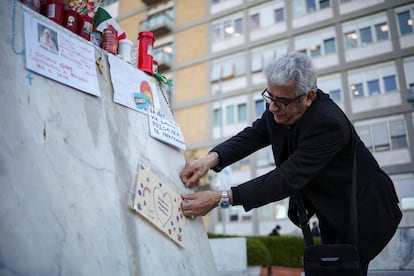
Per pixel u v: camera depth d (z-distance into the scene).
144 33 1.77
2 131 0.95
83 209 1.11
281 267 8.61
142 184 1.39
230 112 19.67
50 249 0.96
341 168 1.54
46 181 1.03
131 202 1.32
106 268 1.10
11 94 1.01
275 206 17.23
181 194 1.65
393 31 16.56
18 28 1.09
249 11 20.41
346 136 1.52
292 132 1.60
